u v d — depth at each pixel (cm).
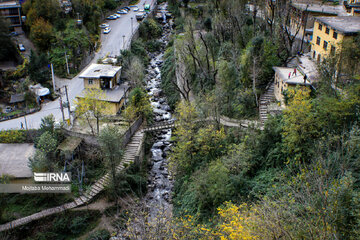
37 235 4209
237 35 6700
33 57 7688
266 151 4184
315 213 2317
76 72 8362
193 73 6950
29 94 7288
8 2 10038
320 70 4172
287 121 3881
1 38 8450
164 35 11119
